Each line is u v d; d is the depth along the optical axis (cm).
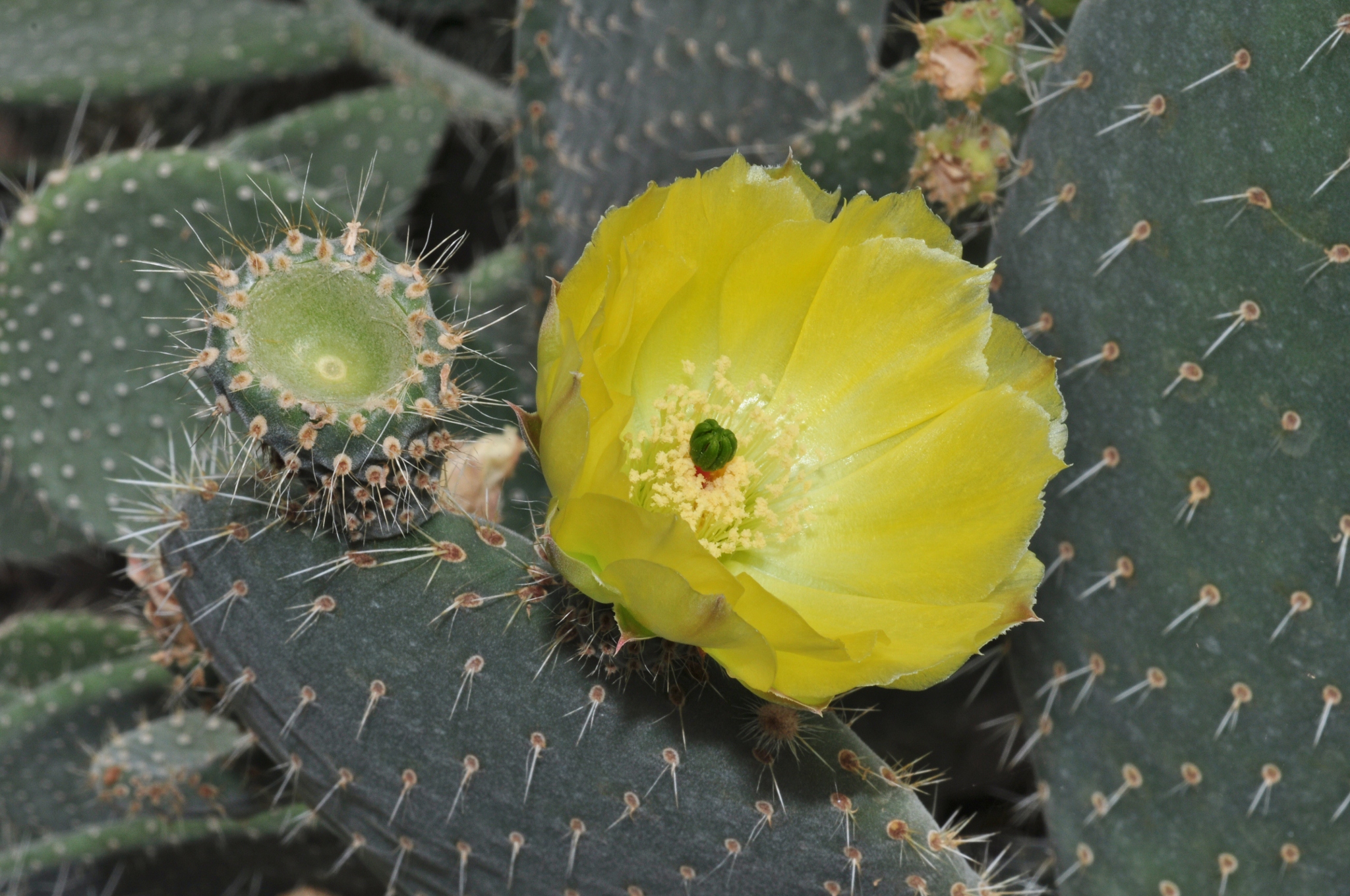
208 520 43
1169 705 46
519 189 56
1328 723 45
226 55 69
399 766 43
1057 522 47
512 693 42
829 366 43
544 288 56
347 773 44
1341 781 45
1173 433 45
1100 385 46
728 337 43
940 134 49
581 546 40
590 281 41
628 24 54
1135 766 47
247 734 48
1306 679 45
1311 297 43
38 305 53
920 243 42
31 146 77
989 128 48
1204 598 45
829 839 42
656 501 42
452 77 72
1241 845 46
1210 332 44
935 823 42
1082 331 46
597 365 40
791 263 42
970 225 50
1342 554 44
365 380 41
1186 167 44
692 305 43
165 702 55
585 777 42
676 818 42
